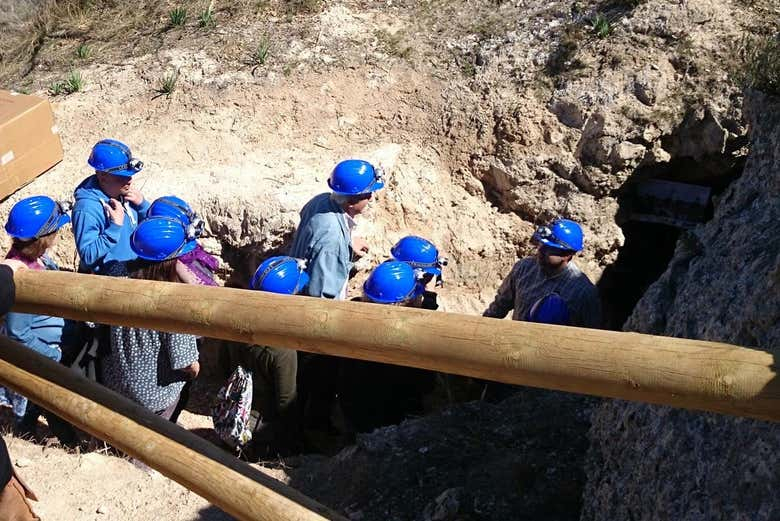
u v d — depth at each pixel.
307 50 8.07
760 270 3.15
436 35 8.12
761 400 1.60
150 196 6.90
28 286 2.41
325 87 7.82
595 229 7.44
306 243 5.42
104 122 7.76
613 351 1.72
